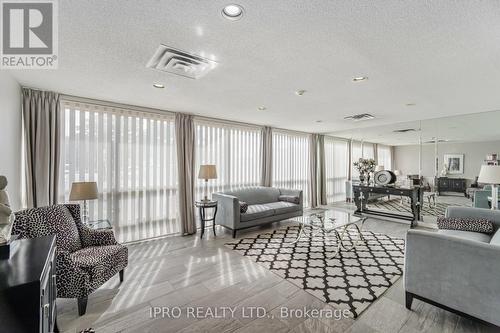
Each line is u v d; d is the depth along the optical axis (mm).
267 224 4867
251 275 2643
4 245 1340
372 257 3146
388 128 5406
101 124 3461
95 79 2605
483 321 1657
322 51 1955
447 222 2898
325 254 3250
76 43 1834
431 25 1572
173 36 1734
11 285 1068
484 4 1351
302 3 1361
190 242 3760
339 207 6398
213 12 1453
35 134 2939
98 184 3434
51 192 3012
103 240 2494
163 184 4043
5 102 2285
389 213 5320
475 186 4223
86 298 1975
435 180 4695
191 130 4297
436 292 1863
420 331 1759
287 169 6180
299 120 4930
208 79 2592
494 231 2705
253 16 1490
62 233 2225
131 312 1992
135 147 3756
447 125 4562
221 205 4305
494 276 1607
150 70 2354
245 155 5246
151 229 3910
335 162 6574
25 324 1097
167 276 2619
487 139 4121
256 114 4340
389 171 5238
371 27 1607
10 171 2432
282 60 2125
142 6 1395
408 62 2143
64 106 3188
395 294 2266
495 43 1787
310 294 2262
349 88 2861
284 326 1817
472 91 2945
